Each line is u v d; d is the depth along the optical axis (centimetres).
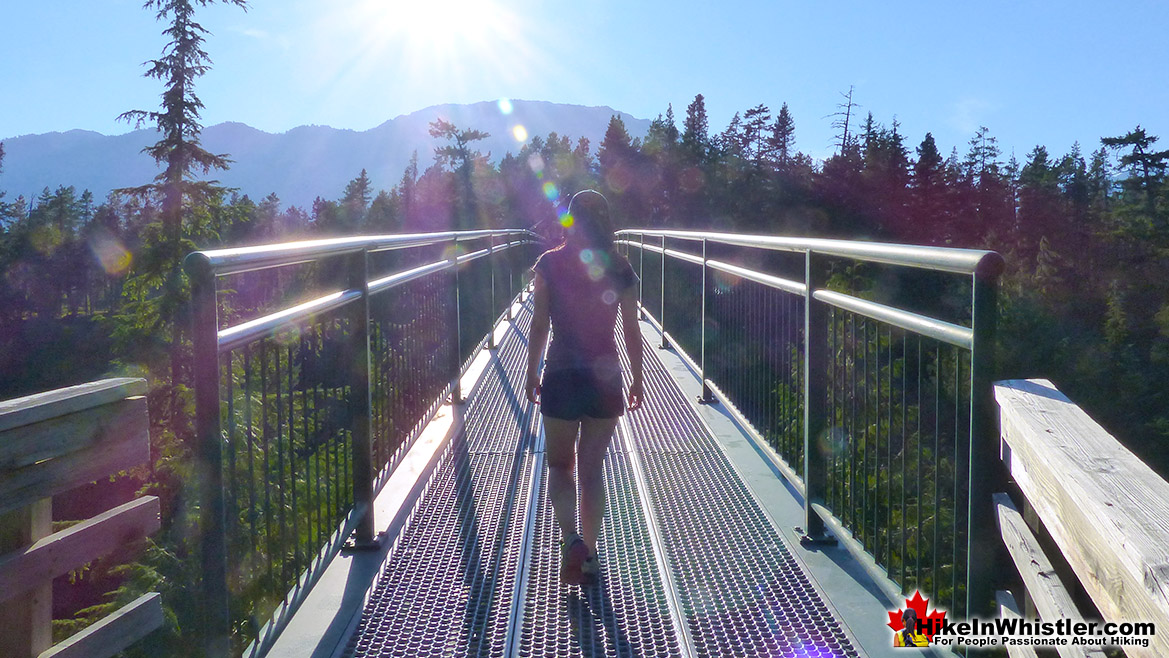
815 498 350
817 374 350
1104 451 132
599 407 335
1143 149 7625
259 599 264
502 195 8900
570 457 345
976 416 201
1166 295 5778
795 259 402
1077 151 9800
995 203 8238
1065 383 4844
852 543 301
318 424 315
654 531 378
